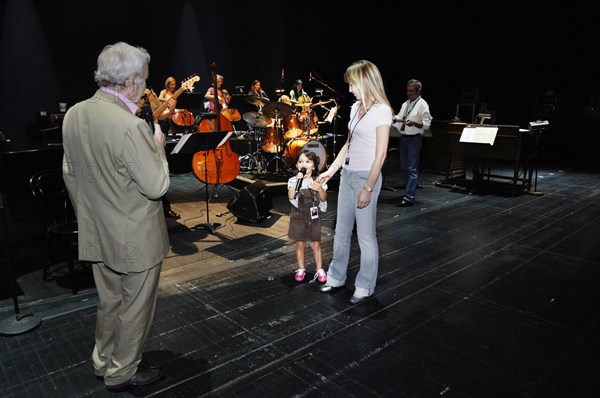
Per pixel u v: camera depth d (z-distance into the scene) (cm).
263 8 974
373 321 271
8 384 209
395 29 1188
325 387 209
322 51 1086
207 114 527
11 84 709
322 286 317
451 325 266
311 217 311
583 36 1087
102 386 208
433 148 769
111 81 175
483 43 1179
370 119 266
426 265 359
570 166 868
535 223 476
